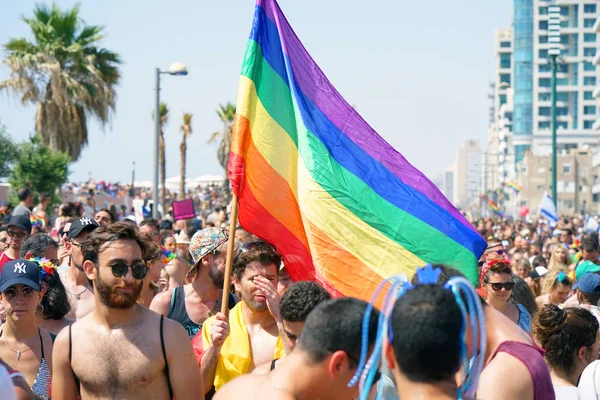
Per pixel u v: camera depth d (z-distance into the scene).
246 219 7.34
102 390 5.43
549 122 186.62
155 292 8.55
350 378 4.26
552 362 6.24
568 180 115.88
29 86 40.47
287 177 7.46
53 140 41.09
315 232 7.37
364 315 4.23
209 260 7.62
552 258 14.80
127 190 65.25
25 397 5.55
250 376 4.57
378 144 7.62
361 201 7.41
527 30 187.38
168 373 5.51
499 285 8.50
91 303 8.68
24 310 6.80
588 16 185.62
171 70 27.33
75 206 18.53
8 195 38.00
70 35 42.25
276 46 7.62
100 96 41.75
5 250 11.91
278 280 7.34
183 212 22.27
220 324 6.35
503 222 50.84
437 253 7.36
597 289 8.87
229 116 71.19
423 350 3.66
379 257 7.33
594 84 185.75
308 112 7.57
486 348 4.95
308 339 4.29
